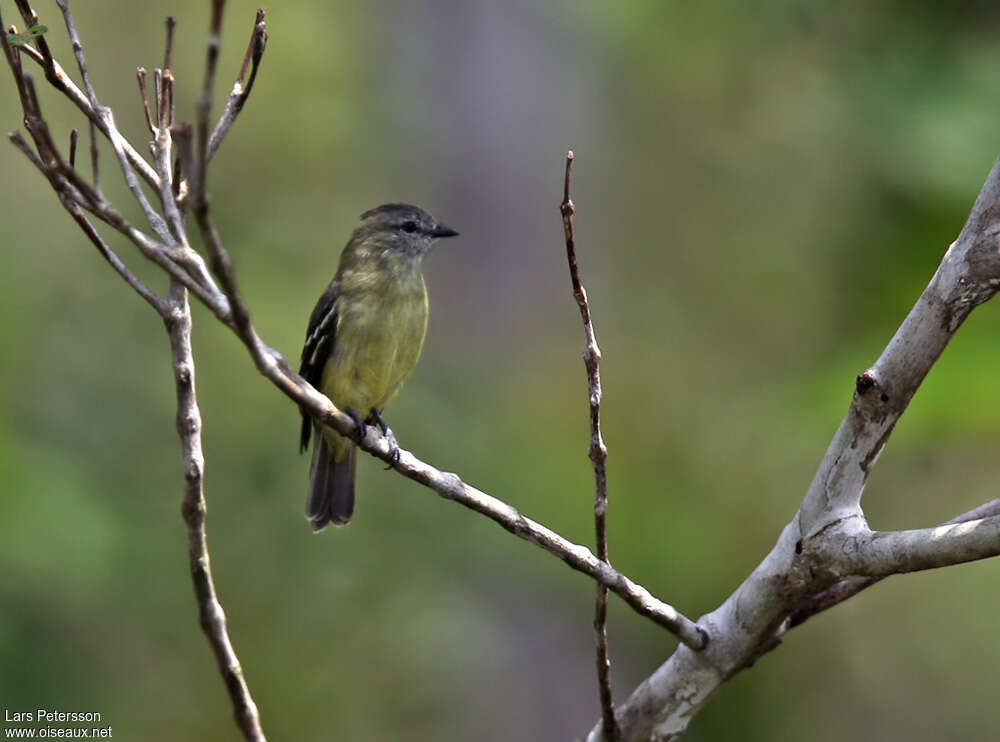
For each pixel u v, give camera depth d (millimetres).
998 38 13945
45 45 5449
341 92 19656
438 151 14867
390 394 9547
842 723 16297
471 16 14750
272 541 14531
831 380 13117
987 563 17516
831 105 14719
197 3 19703
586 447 14781
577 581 14281
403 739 14570
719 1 14992
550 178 14812
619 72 15633
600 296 15188
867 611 17312
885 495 15812
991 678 16891
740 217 16984
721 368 16562
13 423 14359
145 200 5609
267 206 19250
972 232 5234
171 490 14891
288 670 14297
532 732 14633
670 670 6168
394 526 14727
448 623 14797
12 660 12789
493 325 14680
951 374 11742
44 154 4832
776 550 5797
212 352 15797
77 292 16484
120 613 13719
